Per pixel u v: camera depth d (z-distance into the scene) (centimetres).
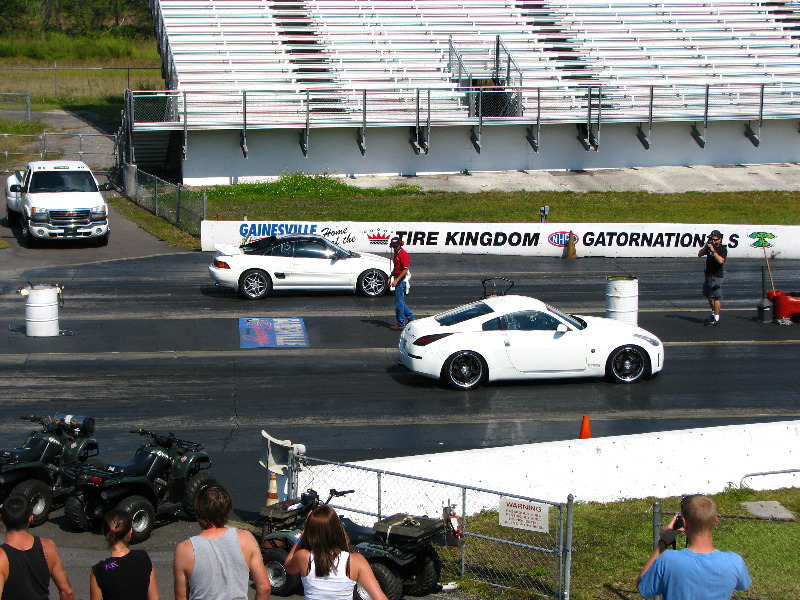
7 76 8669
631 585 1280
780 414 2078
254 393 2194
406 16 6338
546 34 6319
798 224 4562
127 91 5150
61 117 6975
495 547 1400
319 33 6072
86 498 1436
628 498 1628
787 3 6894
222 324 2820
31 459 1489
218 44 5825
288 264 3152
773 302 2981
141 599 880
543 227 4059
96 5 12012
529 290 3378
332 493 1292
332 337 2706
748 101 5884
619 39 6344
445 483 1318
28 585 868
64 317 2856
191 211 4181
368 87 5650
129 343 2592
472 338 2238
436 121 5416
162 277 3447
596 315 3012
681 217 4669
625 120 5622
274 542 1277
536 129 5606
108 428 1930
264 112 5259
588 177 5562
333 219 4416
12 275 3406
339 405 2120
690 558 830
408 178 5491
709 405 2138
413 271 3684
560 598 1241
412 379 2334
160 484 1499
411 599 1255
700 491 1672
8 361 2395
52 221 3806
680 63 6184
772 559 1385
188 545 862
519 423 2011
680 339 2747
